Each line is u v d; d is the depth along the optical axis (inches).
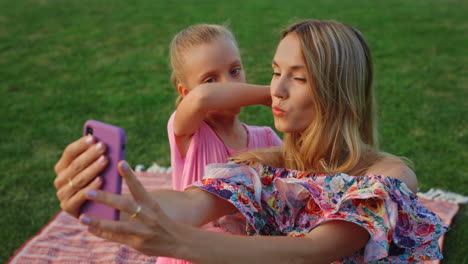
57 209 145.4
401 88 242.2
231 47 86.4
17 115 216.4
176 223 46.7
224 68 85.0
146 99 233.3
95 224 42.7
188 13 425.4
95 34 361.1
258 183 61.1
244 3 469.1
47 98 237.8
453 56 296.2
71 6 455.8
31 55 311.6
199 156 74.9
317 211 59.4
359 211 55.1
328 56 58.9
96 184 42.8
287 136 65.9
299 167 63.7
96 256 123.1
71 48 326.6
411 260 56.8
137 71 278.1
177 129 71.4
